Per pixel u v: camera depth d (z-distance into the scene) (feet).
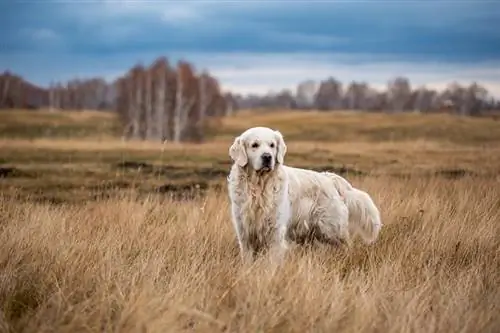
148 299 18.49
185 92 193.06
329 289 20.27
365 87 454.40
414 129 201.26
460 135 180.34
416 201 34.45
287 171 27.91
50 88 359.87
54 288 20.06
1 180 55.21
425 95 395.14
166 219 32.12
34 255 22.70
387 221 31.27
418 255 25.46
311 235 28.19
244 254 26.18
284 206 26.25
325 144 131.54
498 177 50.14
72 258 22.36
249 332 17.58
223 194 40.22
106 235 26.81
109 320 17.61
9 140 121.80
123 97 194.70
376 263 24.72
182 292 19.34
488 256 25.85
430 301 20.53
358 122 242.37
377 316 18.60
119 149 96.27
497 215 32.17
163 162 74.90
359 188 41.42
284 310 18.44
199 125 192.03
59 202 45.65
